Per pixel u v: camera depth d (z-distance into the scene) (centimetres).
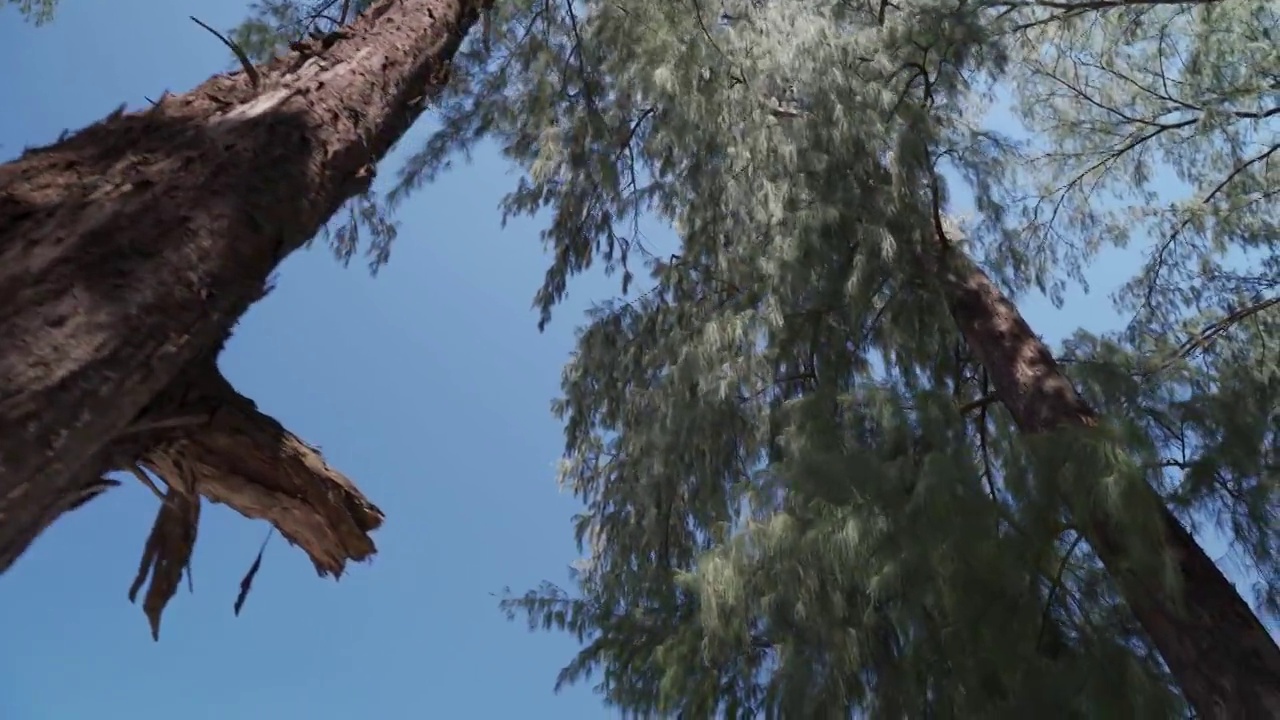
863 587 358
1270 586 405
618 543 653
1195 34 663
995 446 434
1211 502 378
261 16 590
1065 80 714
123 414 162
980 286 533
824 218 458
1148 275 671
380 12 348
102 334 159
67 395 149
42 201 175
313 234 240
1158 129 683
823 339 507
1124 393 396
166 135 211
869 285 461
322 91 270
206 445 216
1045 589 322
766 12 533
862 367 511
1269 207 660
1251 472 364
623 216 709
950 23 493
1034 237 701
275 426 226
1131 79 690
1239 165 669
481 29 616
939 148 488
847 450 372
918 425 358
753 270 525
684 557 608
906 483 337
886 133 470
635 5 569
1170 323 651
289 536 247
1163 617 348
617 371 693
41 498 145
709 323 498
